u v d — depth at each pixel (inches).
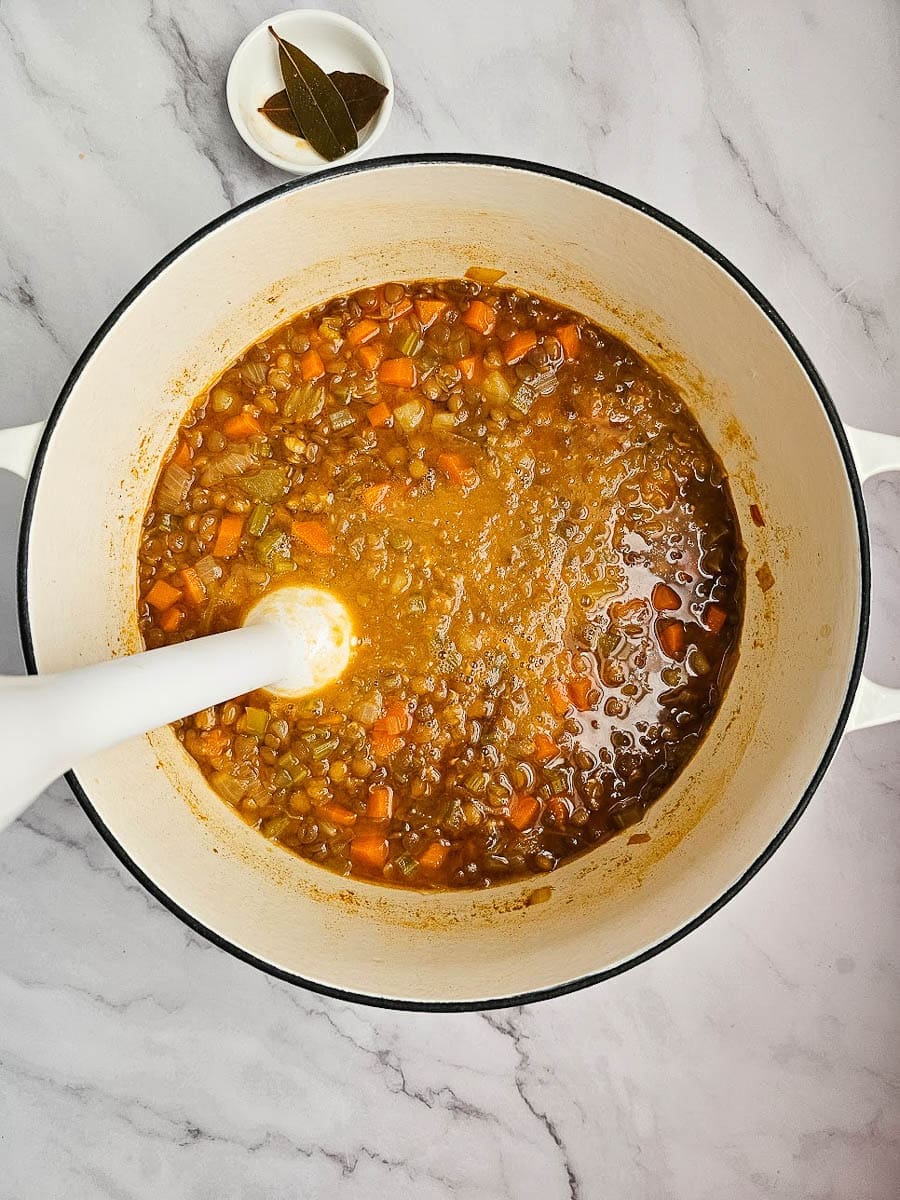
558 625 14.3
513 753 14.3
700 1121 16.5
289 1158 16.3
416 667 14.0
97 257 16.2
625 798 14.5
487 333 14.8
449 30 16.6
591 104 16.6
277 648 12.6
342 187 13.3
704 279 13.5
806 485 13.8
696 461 14.7
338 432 14.4
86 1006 16.3
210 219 16.3
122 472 14.1
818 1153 16.4
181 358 14.3
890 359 16.8
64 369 16.1
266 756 14.1
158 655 10.6
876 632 16.6
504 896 14.4
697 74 16.7
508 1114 16.4
